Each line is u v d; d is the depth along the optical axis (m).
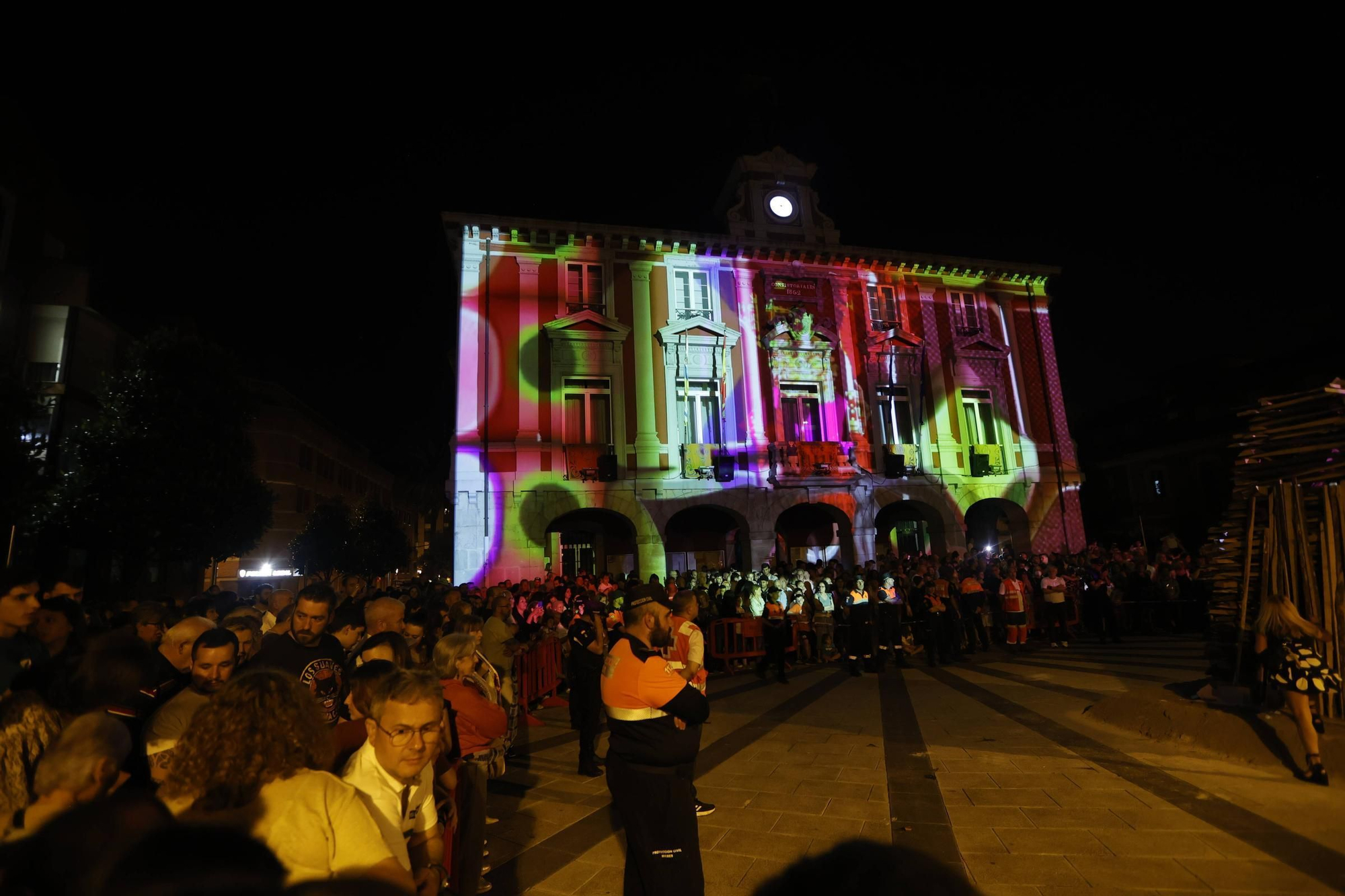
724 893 3.93
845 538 22.05
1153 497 32.31
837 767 6.32
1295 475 6.76
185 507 18.00
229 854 1.64
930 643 12.82
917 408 23.27
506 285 20.58
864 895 3.84
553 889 4.13
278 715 1.99
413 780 2.72
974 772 5.98
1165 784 5.42
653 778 3.37
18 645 3.95
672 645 3.74
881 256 23.53
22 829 2.05
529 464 19.62
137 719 3.12
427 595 14.59
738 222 23.22
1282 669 5.58
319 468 43.28
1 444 13.86
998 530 25.56
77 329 22.36
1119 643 14.80
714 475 20.81
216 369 19.17
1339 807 4.86
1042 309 25.61
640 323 21.39
